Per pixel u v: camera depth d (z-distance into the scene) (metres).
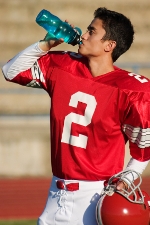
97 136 10.07
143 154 10.07
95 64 10.30
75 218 10.23
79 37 10.50
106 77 10.19
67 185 10.27
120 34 10.30
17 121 27.53
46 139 26.47
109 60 10.33
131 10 39.50
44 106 33.06
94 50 10.22
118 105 9.94
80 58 10.64
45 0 38.88
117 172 10.27
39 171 26.41
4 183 25.05
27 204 21.55
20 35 37.41
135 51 37.75
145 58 37.69
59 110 10.28
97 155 10.16
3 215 19.80
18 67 10.72
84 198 10.19
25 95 33.19
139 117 9.80
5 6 38.25
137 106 9.80
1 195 22.97
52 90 10.48
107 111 9.97
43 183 25.11
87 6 39.16
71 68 10.46
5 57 36.09
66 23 10.57
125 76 10.16
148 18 39.41
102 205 9.80
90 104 10.05
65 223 10.30
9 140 26.22
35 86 10.95
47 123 27.45
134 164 10.09
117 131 10.12
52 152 10.49
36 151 26.41
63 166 10.27
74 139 10.15
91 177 10.16
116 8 39.38
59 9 38.81
